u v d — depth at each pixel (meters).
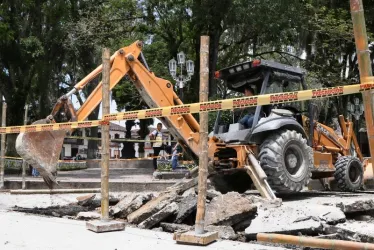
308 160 8.76
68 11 22.95
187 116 9.05
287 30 21.48
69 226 6.08
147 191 11.78
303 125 9.55
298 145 8.62
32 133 7.43
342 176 10.28
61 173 21.39
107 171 5.97
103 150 5.98
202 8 20.50
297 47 24.03
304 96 4.25
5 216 7.06
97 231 5.59
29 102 26.23
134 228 5.99
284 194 9.44
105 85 6.05
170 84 9.05
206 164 5.01
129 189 12.09
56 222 6.45
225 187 9.61
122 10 24.38
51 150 7.64
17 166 19.14
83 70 30.02
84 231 5.70
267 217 6.10
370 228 5.82
